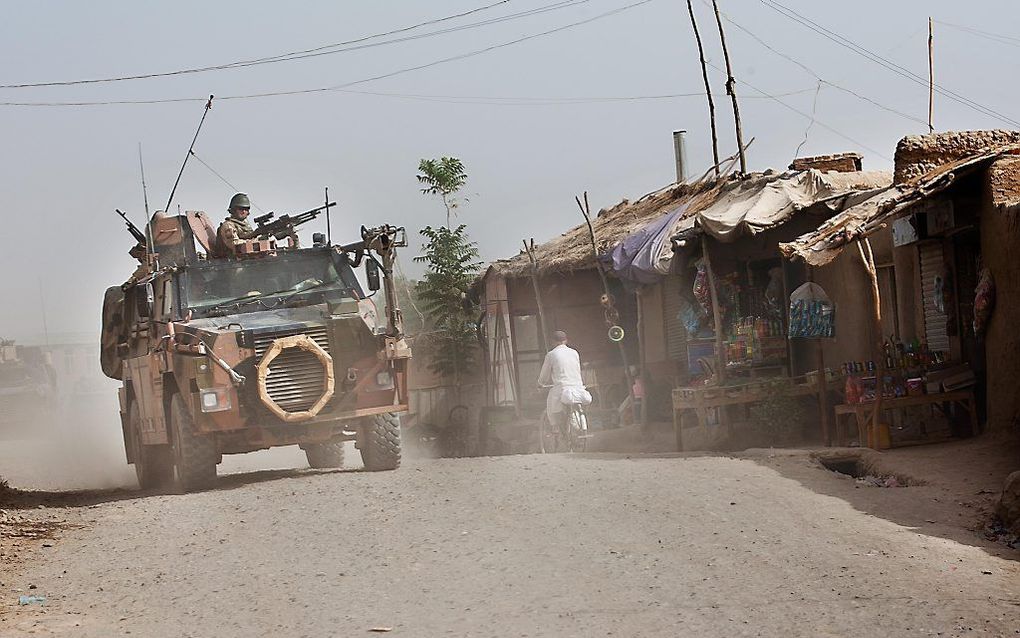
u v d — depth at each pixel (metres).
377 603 7.11
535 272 24.78
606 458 13.97
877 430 13.36
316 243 15.12
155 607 7.48
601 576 7.51
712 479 11.50
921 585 7.10
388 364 13.80
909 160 15.70
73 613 7.41
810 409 16.16
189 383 13.12
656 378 21.67
